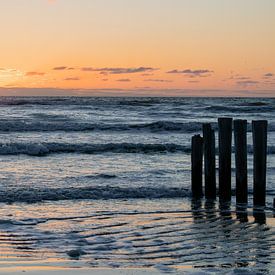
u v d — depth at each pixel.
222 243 10.57
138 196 15.59
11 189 16.00
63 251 9.80
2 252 9.55
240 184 14.30
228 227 12.01
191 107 67.38
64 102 81.38
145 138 34.22
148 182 18.08
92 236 11.07
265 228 11.94
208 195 15.05
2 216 12.73
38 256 9.32
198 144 15.19
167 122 38.88
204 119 50.34
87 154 26.09
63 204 14.39
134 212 13.55
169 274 8.16
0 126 37.03
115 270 8.34
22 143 26.86
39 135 34.72
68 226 11.93
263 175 13.96
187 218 12.92
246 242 10.66
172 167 21.95
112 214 13.27
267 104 74.56
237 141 14.05
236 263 9.12
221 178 14.65
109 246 10.24
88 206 14.21
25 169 20.89
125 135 35.78
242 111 59.81
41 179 18.38
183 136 35.53
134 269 8.45
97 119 48.25
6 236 10.85
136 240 10.77
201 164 15.28
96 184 17.52
